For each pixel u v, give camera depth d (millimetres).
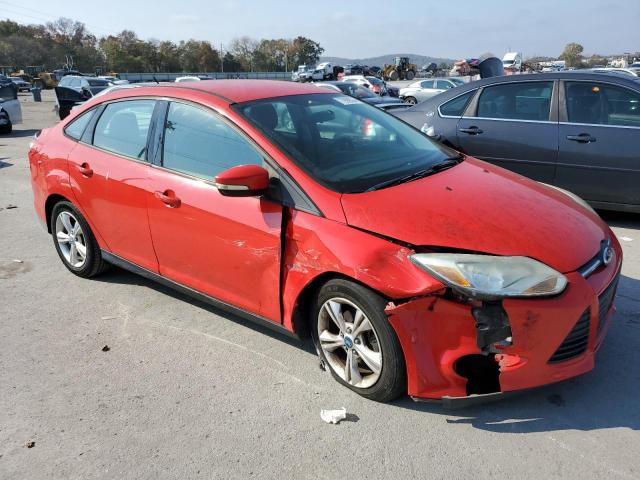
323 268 2746
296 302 2957
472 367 2594
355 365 2857
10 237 5867
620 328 3469
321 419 2725
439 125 6449
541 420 2650
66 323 3852
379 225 2664
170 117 3629
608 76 5496
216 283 3406
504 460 2402
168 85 3857
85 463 2504
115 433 2691
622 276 4316
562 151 5633
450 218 2691
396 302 2547
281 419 2744
